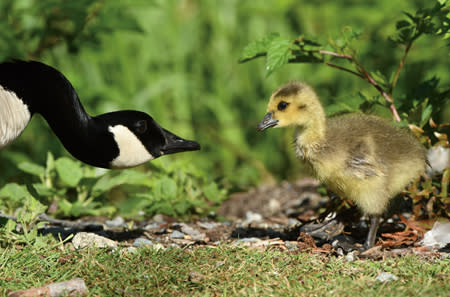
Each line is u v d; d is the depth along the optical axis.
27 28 14.77
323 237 10.10
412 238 9.45
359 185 9.23
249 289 7.28
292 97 9.55
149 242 9.55
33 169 12.84
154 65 19.02
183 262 8.14
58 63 17.16
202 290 7.36
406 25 10.53
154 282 7.52
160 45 19.09
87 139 9.54
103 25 13.87
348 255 8.65
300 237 9.34
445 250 8.96
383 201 9.22
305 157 9.74
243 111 19.34
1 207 11.64
